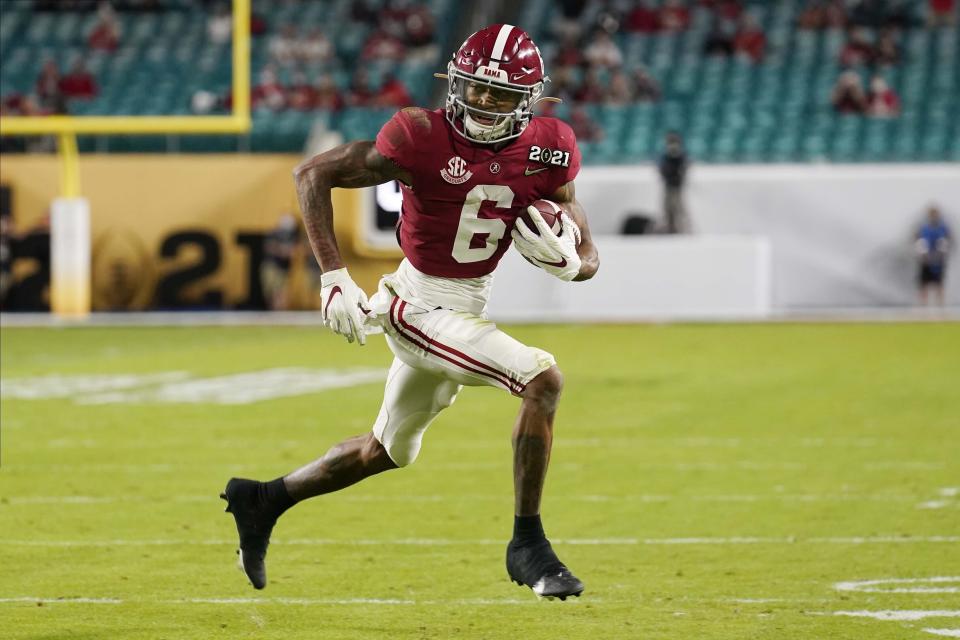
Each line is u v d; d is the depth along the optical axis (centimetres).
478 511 2570
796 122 8875
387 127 1666
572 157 1714
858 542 2270
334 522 2469
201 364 5375
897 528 2381
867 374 4878
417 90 9300
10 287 8112
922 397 4238
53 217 7894
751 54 9388
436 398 1733
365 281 7919
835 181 7912
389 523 2458
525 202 1711
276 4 9781
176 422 3750
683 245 7675
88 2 9588
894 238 7888
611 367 5150
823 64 9294
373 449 1770
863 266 7925
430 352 1677
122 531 2383
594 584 1992
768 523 2431
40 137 8200
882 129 8762
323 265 1639
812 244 7944
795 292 7981
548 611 1834
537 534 1583
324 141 8075
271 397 4288
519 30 1670
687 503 2627
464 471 3022
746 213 7981
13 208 8119
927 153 8300
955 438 3438
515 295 7812
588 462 3109
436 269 1714
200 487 2809
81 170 8150
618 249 7719
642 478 2903
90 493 2744
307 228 1650
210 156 8112
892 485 2805
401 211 1756
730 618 1788
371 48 9512
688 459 3145
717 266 7650
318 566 2117
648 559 2156
